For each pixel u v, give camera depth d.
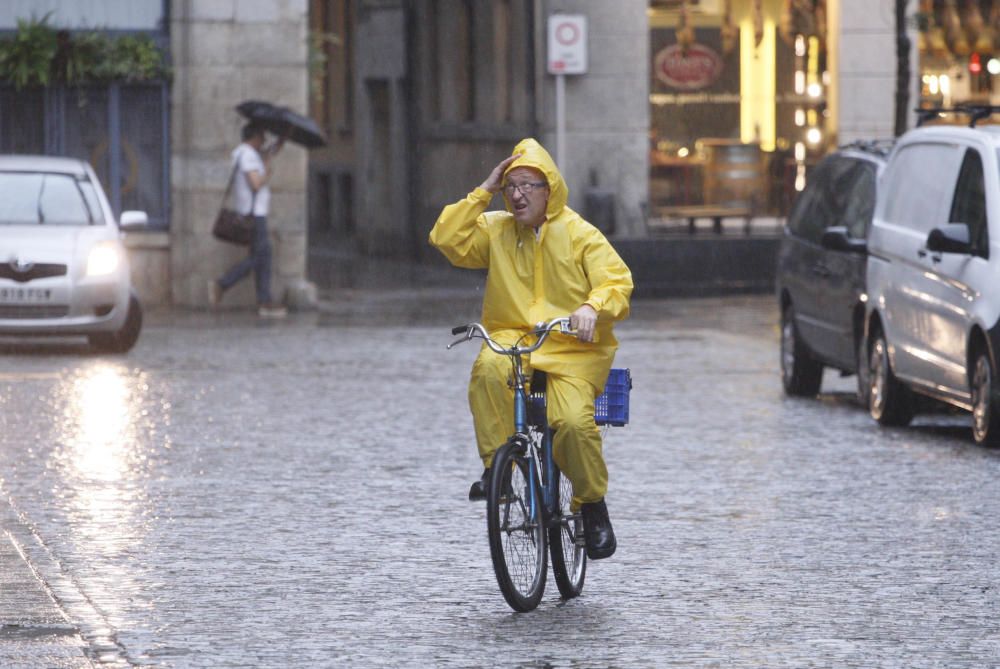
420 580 19.91
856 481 26.97
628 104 68.62
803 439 31.69
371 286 68.31
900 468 28.27
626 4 68.31
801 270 38.72
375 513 24.11
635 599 19.02
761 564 20.84
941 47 69.25
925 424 34.50
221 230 57.06
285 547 21.73
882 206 35.03
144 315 56.62
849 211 37.53
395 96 85.06
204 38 58.97
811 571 20.44
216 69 59.16
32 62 57.69
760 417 34.88
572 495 19.12
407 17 84.06
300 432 31.91
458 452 29.69
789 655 16.55
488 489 18.09
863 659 16.41
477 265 18.88
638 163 68.75
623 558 21.23
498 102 74.56
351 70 99.31
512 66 73.38
